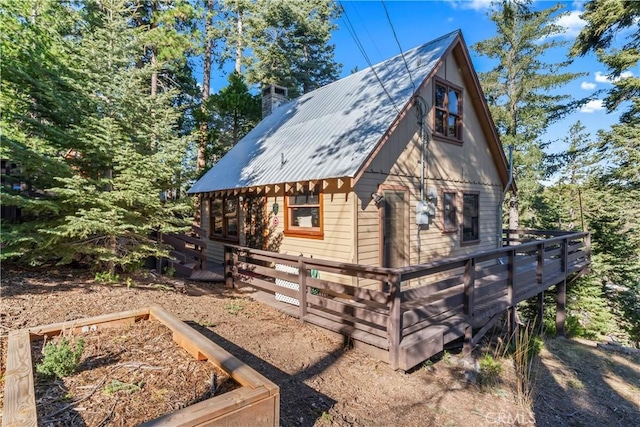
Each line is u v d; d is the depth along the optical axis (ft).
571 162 61.26
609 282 39.99
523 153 50.37
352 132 21.95
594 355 22.61
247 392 6.49
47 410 6.57
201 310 16.10
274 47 65.41
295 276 16.98
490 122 30.60
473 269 15.64
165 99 20.17
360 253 19.86
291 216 24.06
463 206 29.12
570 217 50.55
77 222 15.05
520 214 57.72
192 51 45.98
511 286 18.89
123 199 16.88
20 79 15.87
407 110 21.53
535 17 50.19
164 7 36.45
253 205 27.58
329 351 13.50
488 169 32.42
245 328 14.78
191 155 20.52
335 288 14.78
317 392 10.61
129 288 17.17
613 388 17.60
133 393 7.32
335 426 9.09
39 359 8.52
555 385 16.48
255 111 47.57
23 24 22.94
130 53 19.44
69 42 17.90
